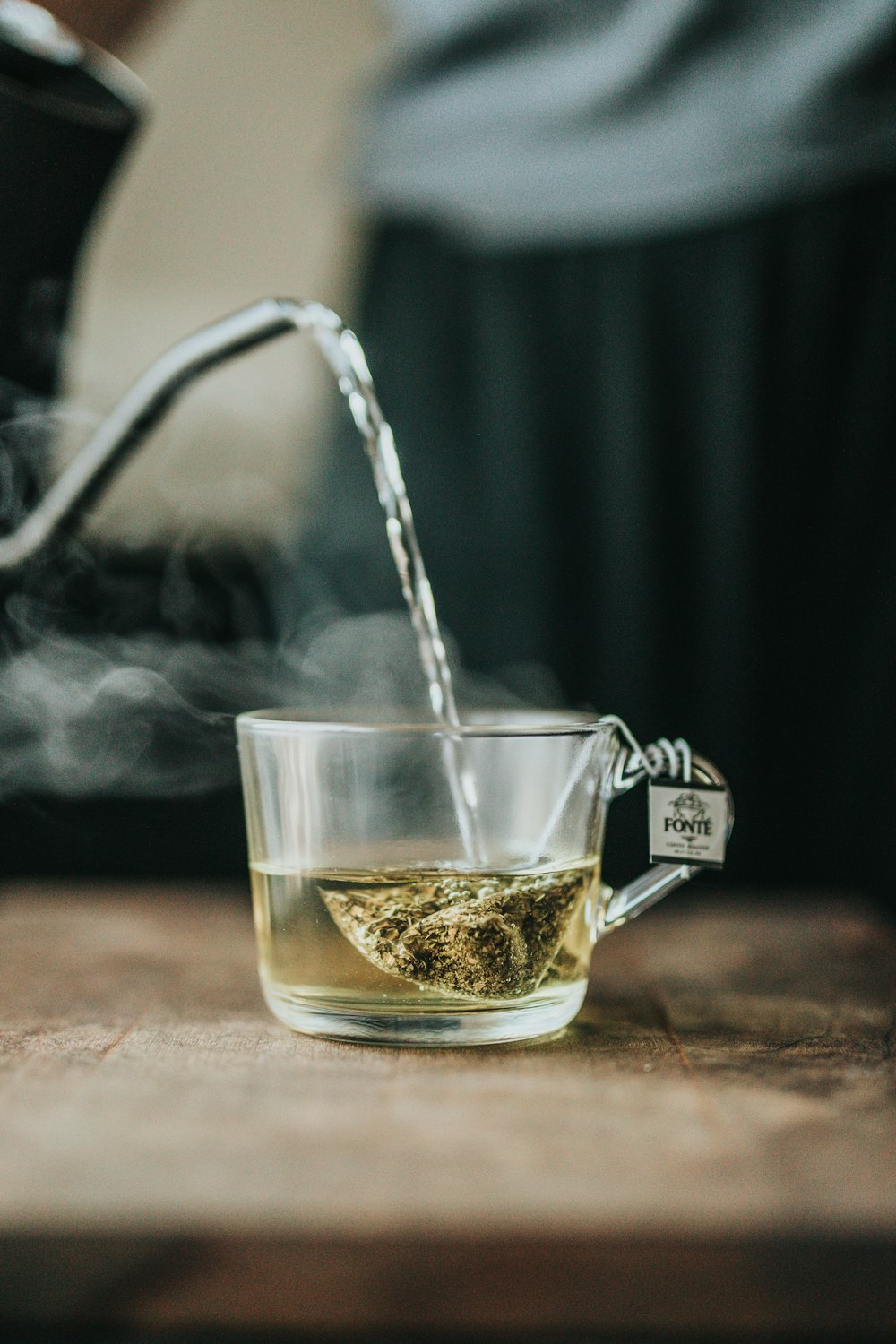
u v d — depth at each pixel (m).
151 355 1.04
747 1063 0.46
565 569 0.92
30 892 0.66
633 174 0.80
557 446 0.91
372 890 0.46
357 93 0.94
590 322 0.89
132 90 0.57
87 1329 0.36
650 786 0.49
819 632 0.88
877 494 0.84
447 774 0.46
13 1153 0.40
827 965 0.55
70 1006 0.50
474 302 0.91
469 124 0.84
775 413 0.85
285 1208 0.37
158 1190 0.38
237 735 0.49
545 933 0.46
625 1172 0.39
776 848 0.90
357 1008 0.46
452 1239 0.36
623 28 0.76
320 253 1.04
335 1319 0.36
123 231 1.03
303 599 0.96
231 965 0.55
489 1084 0.44
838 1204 0.38
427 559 0.94
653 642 0.90
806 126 0.75
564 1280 0.36
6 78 0.53
